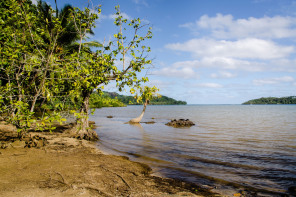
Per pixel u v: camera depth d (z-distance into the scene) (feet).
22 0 23.44
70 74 26.76
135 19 32.35
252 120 101.60
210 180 18.75
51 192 12.16
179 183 17.56
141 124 77.61
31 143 24.88
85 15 32.24
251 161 25.50
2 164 16.47
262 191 16.24
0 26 23.80
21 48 23.02
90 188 13.73
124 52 32.32
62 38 58.49
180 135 48.67
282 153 30.14
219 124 79.20
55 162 18.97
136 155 28.27
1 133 27.86
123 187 14.92
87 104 36.65
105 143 36.42
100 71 29.55
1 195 10.81
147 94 33.01
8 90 21.40
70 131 37.83
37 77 26.21
